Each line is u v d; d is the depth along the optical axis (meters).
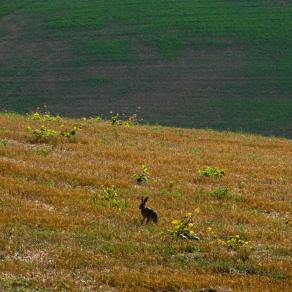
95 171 88.38
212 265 55.97
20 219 63.53
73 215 68.06
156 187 85.00
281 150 123.50
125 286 49.50
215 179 91.62
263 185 90.94
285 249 62.50
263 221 73.69
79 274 51.31
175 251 59.53
